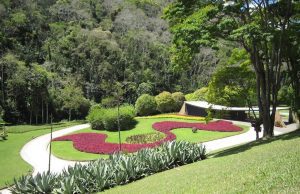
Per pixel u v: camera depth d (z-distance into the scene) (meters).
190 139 38.62
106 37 92.12
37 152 35.38
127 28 110.62
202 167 15.14
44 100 62.53
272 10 19.75
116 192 14.12
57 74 74.12
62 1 111.88
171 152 18.83
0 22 80.62
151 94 77.12
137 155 19.20
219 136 39.47
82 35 87.38
